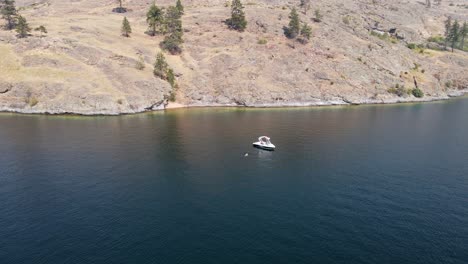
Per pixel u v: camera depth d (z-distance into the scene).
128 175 66.31
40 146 83.94
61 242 44.25
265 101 156.12
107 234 46.19
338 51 189.88
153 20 184.12
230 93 157.88
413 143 90.06
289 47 184.88
